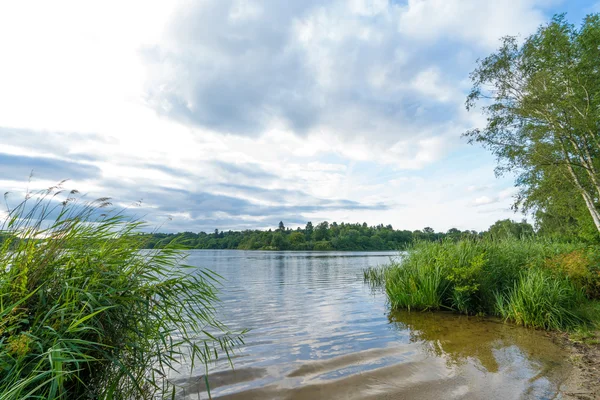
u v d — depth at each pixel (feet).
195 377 15.93
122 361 11.06
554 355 18.75
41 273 10.11
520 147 58.03
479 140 62.28
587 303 29.66
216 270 93.71
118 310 11.10
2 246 9.86
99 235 11.99
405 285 34.91
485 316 29.89
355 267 107.76
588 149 56.13
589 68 51.83
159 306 12.05
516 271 33.06
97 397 10.26
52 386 7.79
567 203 64.23
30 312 9.90
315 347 21.13
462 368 17.04
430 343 21.59
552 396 13.56
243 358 18.94
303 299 41.96
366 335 23.94
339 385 15.11
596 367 16.57
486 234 41.45
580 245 40.91
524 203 61.52
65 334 9.53
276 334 24.52
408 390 14.49
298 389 14.69
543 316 25.49
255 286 56.44
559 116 53.62
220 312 32.89
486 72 61.00
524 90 58.18
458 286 31.58
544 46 56.75
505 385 14.82
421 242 43.16
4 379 7.81
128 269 12.51
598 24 52.75
